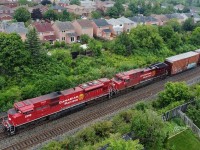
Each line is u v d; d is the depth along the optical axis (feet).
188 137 129.90
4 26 258.37
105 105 152.05
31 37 185.68
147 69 184.34
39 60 184.03
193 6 622.54
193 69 228.84
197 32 296.10
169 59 205.05
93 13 389.80
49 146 107.65
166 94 150.71
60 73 181.78
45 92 155.43
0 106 142.92
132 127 115.55
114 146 93.66
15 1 458.91
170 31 277.23
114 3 469.16
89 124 131.03
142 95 167.94
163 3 585.63
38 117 127.44
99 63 209.36
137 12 450.71
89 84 150.92
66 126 128.36
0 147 110.42
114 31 313.53
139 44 251.39
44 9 396.57
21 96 150.92
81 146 110.42
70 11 414.62
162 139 113.70
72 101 140.46
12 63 173.17
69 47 251.60
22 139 116.67
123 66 203.00
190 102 149.89
